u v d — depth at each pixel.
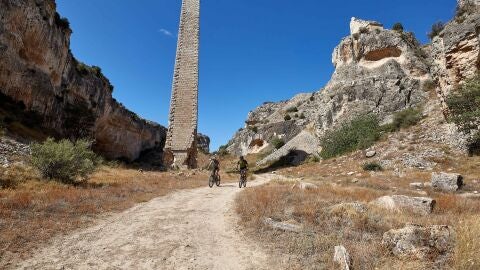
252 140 78.12
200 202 12.70
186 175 27.73
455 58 24.58
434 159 24.67
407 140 31.36
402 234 5.59
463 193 14.80
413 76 47.59
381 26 56.25
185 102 39.31
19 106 30.84
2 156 17.91
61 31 37.09
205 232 7.94
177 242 6.98
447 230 5.39
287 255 6.17
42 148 15.41
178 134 38.31
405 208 9.23
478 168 21.08
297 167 41.56
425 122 33.97
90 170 16.73
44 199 10.24
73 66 41.91
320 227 7.83
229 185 21.03
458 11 26.52
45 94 34.22
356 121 42.94
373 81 48.47
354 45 54.41
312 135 57.00
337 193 12.81
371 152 31.95
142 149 74.12
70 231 7.52
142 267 5.54
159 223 8.73
